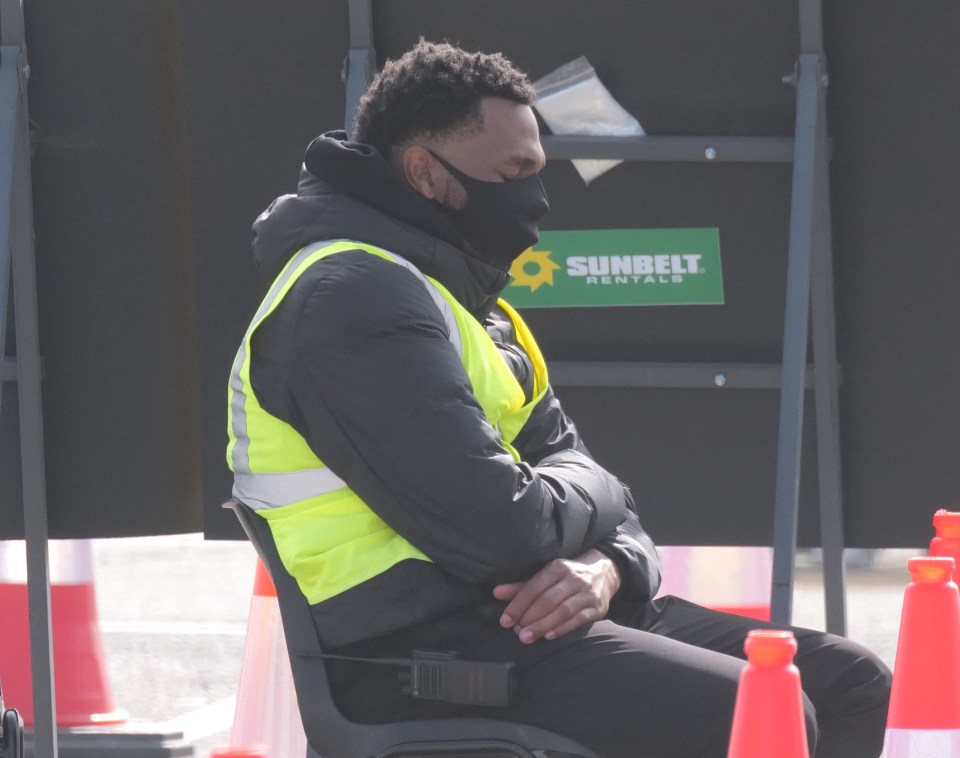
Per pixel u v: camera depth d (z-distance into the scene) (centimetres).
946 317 1478
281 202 1154
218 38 1504
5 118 1456
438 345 1071
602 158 1480
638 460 1537
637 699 1045
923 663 1091
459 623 1083
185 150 1559
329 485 1095
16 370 1540
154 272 1568
